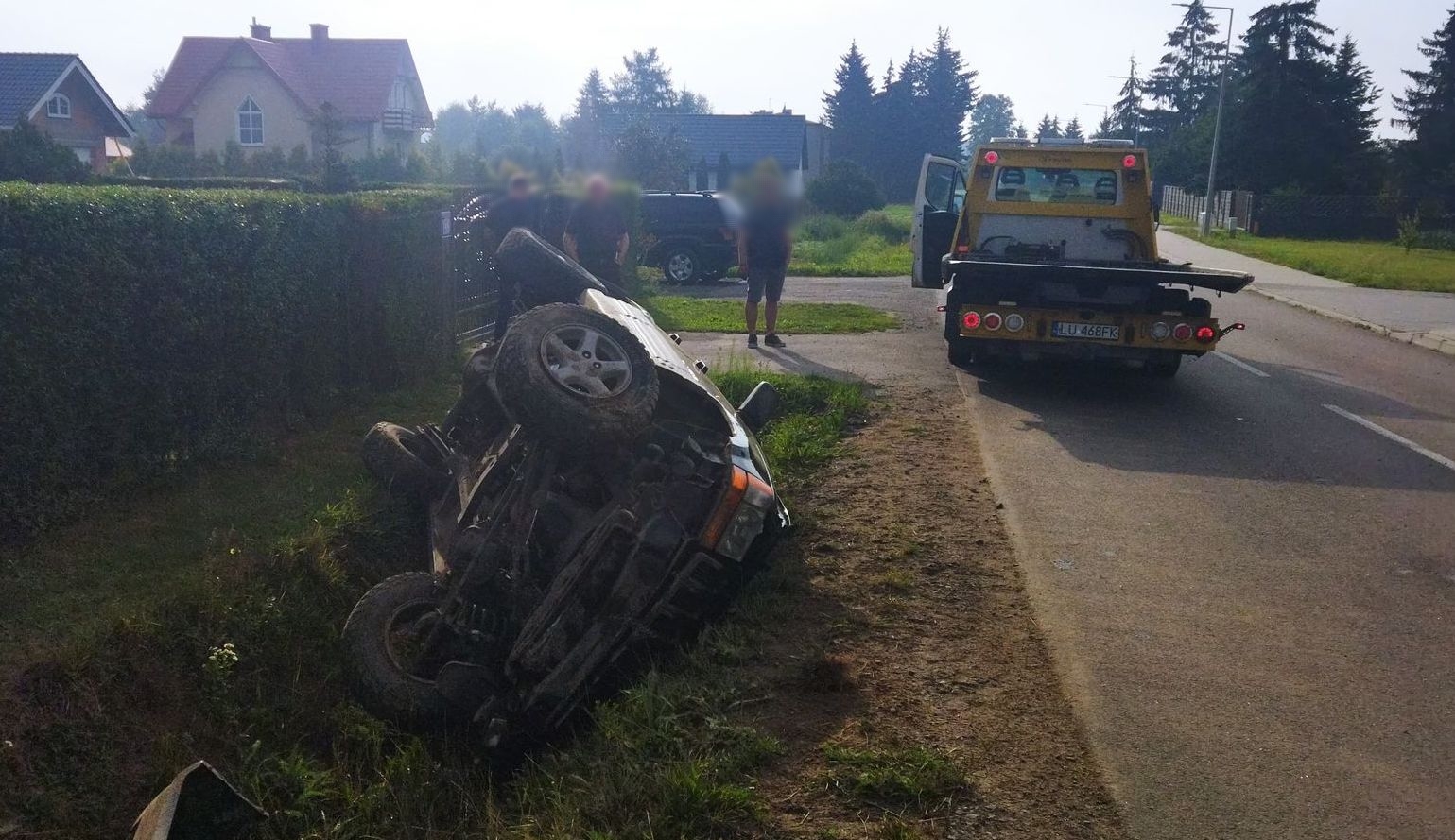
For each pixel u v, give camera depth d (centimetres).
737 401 1021
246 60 5134
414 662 564
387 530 723
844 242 3225
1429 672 516
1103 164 1318
